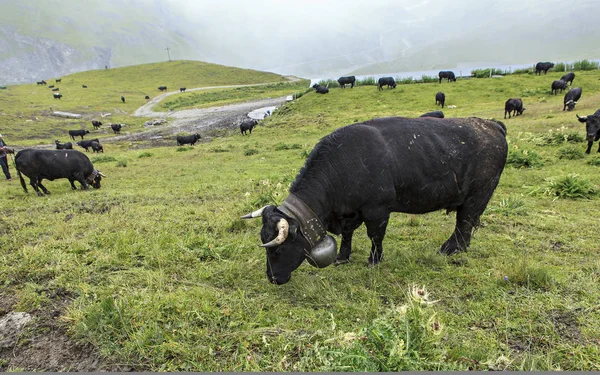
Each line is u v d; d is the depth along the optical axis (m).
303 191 4.21
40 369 3.16
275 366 2.97
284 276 4.13
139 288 4.29
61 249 5.44
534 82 35.22
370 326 3.05
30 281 4.55
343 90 40.81
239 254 5.23
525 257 4.53
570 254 4.89
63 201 9.16
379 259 4.91
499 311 3.63
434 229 6.14
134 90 78.75
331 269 4.80
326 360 2.84
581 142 12.75
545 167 10.08
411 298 3.26
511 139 13.48
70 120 46.09
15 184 13.15
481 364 2.88
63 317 3.74
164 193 9.72
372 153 4.34
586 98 26.94
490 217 6.48
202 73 101.88
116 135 37.38
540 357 2.96
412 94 35.44
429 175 4.56
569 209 6.83
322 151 4.39
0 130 37.34
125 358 3.18
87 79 92.38
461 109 27.80
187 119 45.50
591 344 3.10
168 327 3.49
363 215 4.50
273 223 3.89
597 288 3.92
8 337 3.57
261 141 23.31
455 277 4.37
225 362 3.08
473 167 4.80
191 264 4.96
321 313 3.73
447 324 3.45
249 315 3.73
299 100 38.78
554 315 3.52
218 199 8.77
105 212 7.82
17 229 6.63
